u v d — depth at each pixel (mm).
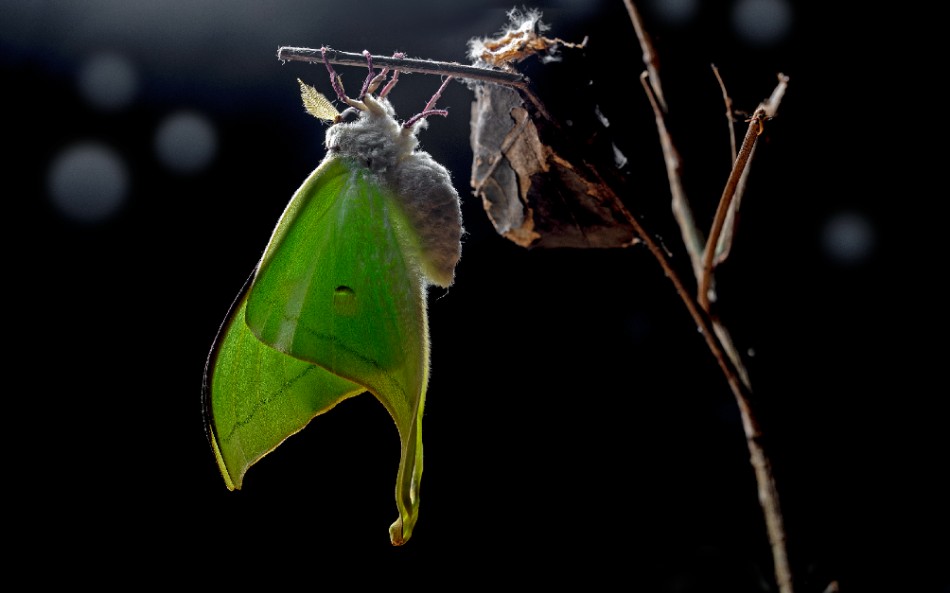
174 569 463
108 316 466
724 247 386
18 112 445
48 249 459
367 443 480
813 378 388
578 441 469
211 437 382
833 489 424
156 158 454
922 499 427
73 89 446
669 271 387
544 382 473
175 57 447
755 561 438
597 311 473
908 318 432
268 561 467
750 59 417
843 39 424
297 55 375
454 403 475
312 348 384
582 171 387
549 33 423
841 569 413
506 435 472
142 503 467
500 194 398
